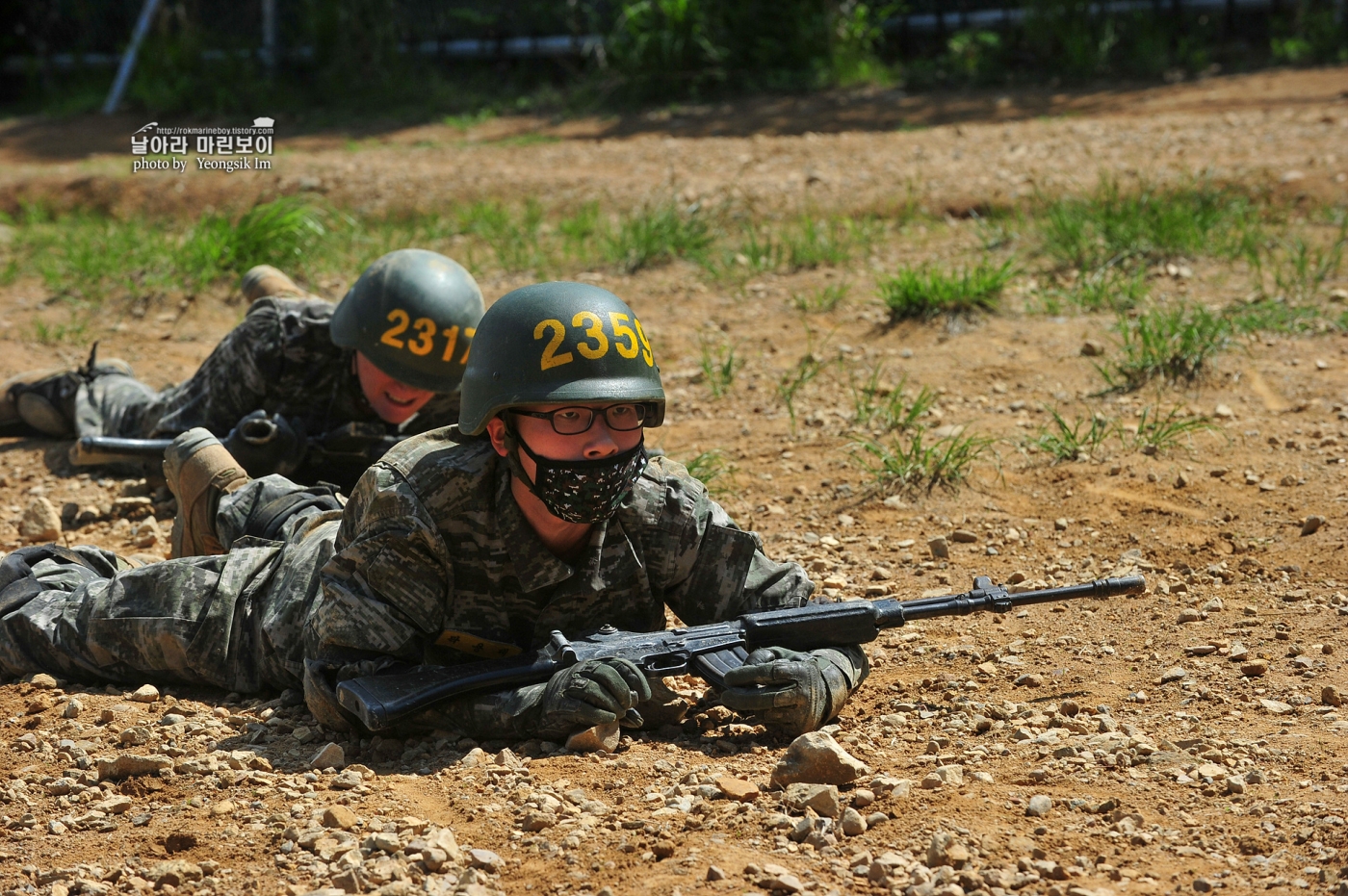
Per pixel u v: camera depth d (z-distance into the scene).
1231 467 15.27
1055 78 42.75
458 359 14.01
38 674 11.00
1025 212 27.14
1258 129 32.03
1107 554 13.41
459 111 46.69
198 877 7.72
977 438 16.53
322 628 9.55
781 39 45.66
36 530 15.07
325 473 14.98
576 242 27.33
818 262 25.09
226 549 11.91
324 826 8.22
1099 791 8.49
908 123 38.34
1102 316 20.83
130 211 32.41
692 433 17.97
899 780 8.62
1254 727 9.45
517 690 9.48
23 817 8.51
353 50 49.53
